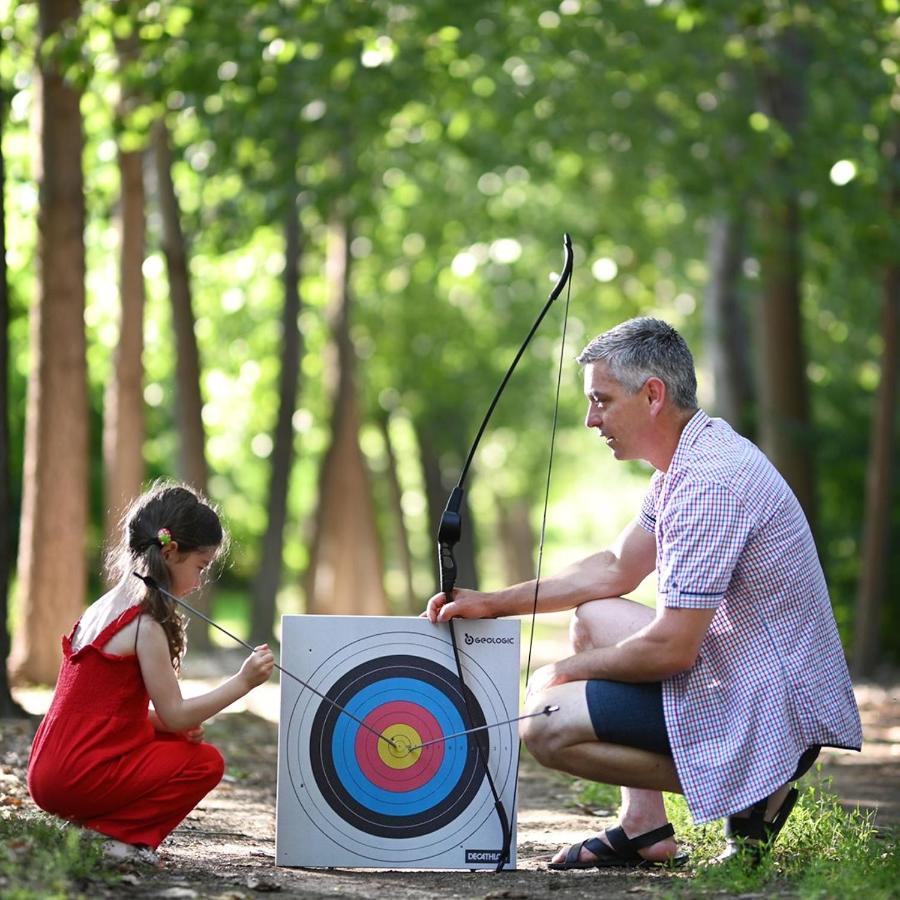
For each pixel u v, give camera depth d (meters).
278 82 21.58
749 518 7.88
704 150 25.98
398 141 30.39
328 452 35.78
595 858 8.78
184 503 8.31
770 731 7.86
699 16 20.78
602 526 86.19
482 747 8.78
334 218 33.44
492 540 80.62
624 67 23.53
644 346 8.26
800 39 25.73
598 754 8.20
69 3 19.42
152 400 37.00
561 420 45.81
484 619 8.82
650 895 7.71
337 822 8.70
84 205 20.33
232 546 9.14
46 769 8.10
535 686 8.53
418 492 62.03
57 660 20.55
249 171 25.45
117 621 8.13
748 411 29.95
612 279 37.75
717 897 7.51
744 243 29.91
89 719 8.12
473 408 44.97
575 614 8.90
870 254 25.42
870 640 26.48
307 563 35.72
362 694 8.78
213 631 31.48
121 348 24.59
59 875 7.17
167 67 20.47
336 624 8.82
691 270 36.88
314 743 8.73
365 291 40.28
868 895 7.27
